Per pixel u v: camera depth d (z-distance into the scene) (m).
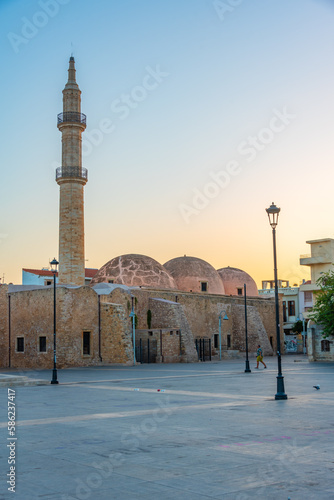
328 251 71.25
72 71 57.69
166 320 56.47
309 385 25.58
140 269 64.62
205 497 7.81
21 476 9.12
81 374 36.91
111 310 48.12
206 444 11.38
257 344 67.56
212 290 72.31
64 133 56.78
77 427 13.93
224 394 21.73
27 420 15.37
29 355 48.31
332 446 10.98
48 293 47.31
